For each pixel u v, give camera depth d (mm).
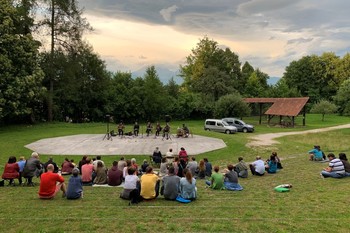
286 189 12617
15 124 46625
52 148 27531
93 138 33781
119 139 33281
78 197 11344
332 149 29906
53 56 46906
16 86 36969
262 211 9430
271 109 61938
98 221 8375
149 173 11555
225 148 28828
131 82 68438
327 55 104125
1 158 24078
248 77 99250
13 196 11812
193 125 62594
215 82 74750
